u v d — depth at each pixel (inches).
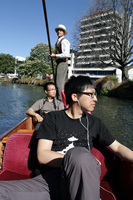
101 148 57.1
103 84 759.7
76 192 34.6
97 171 36.4
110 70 1390.3
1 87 812.0
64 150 47.2
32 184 41.5
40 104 105.4
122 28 615.8
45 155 44.4
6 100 405.7
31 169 56.9
